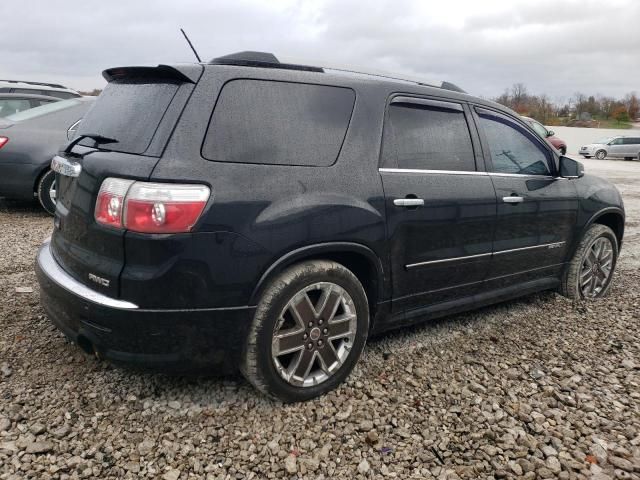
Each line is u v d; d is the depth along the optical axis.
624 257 6.55
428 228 3.29
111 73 3.09
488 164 3.77
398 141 3.23
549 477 2.40
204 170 2.47
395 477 2.37
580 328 4.12
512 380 3.24
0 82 10.21
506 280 4.05
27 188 7.09
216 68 2.68
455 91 3.75
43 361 3.15
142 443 2.49
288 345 2.76
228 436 2.58
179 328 2.47
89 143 2.88
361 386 3.08
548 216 4.22
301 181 2.74
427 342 3.73
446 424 2.76
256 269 2.57
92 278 2.56
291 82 2.87
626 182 16.53
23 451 2.38
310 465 2.41
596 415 2.90
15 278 4.60
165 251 2.38
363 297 3.01
